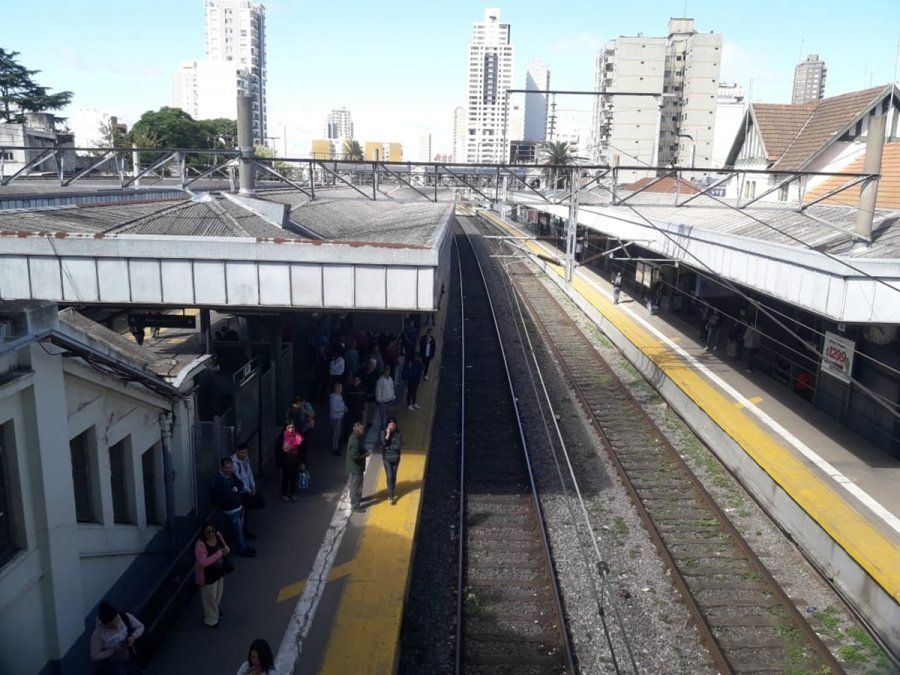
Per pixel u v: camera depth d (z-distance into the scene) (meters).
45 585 6.48
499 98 194.38
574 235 18.33
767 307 19.09
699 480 13.55
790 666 8.45
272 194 20.45
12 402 6.00
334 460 12.98
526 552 10.78
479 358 22.09
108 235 10.16
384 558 9.67
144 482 9.02
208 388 11.36
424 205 24.33
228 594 8.81
